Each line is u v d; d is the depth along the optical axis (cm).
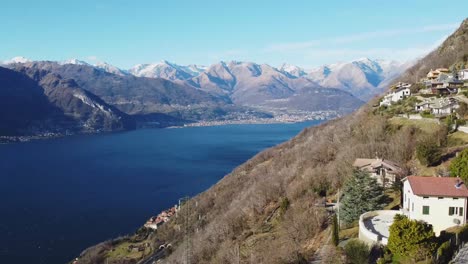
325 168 10031
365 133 11544
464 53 16888
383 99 15750
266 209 9919
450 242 5088
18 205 18912
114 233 15388
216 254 8881
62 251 13912
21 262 13162
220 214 11975
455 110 11306
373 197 7138
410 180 6122
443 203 5706
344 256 5769
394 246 5119
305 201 8775
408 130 10425
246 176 14938
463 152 6769
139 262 11931
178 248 11306
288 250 6812
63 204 19062
